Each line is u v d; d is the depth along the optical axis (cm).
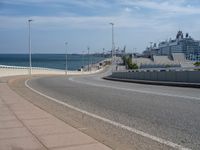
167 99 1496
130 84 2809
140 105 1324
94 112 1178
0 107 1232
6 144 675
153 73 3139
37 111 1129
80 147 647
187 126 892
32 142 690
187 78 2583
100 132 832
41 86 2544
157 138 766
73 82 3212
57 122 919
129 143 718
